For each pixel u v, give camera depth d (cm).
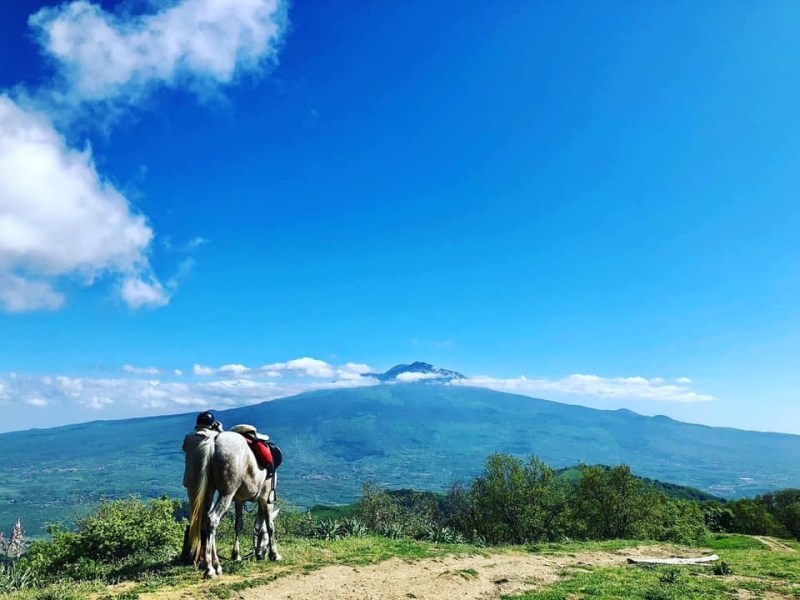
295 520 3675
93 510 1822
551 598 1029
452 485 6419
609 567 1616
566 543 2586
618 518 4591
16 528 4481
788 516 7488
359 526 2469
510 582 1259
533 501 4800
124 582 974
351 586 1034
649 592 1122
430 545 1784
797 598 1178
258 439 1166
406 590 1058
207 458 1005
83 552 1398
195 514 981
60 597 854
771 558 2217
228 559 1132
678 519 4525
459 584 1177
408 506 6862
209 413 1104
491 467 5044
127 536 1455
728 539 4709
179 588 897
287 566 1130
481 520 5041
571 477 8381
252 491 1111
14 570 1230
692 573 1563
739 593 1201
